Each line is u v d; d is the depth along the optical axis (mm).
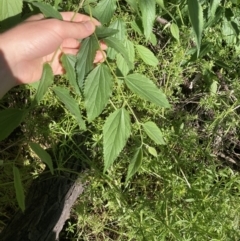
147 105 654
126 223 637
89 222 682
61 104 667
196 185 602
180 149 683
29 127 686
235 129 737
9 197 724
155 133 385
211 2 494
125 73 393
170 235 615
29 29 378
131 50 425
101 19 384
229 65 695
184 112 717
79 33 350
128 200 678
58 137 675
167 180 615
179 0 576
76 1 598
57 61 442
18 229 635
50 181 664
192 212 571
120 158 658
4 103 739
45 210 649
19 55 387
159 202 605
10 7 342
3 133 314
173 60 663
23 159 732
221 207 571
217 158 751
